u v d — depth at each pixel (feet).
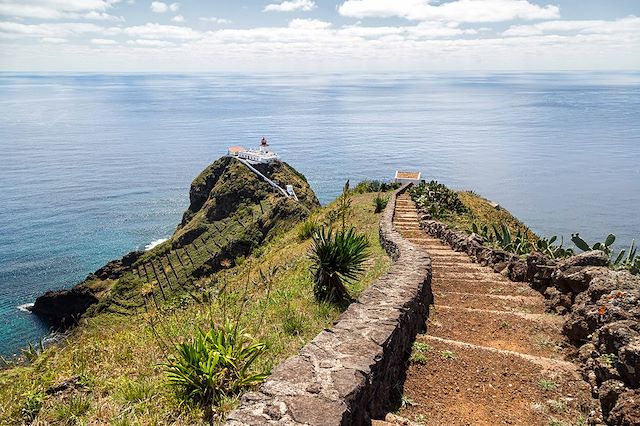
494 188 563.07
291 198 270.87
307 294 30.99
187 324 27.91
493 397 19.03
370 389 15.46
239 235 252.83
